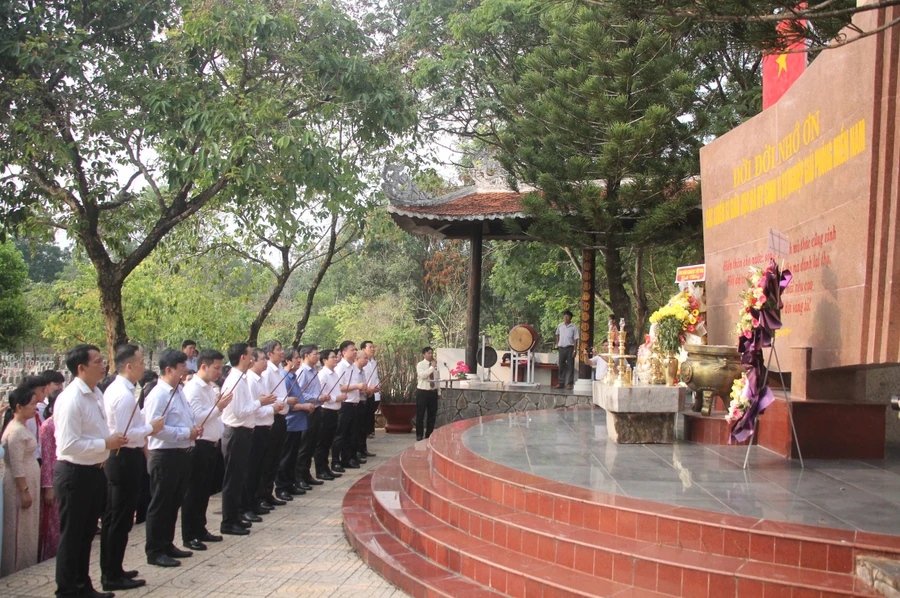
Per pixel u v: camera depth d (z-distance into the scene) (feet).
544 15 46.73
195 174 36.47
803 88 25.79
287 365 32.19
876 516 16.20
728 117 44.98
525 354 53.01
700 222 46.57
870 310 21.39
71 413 17.31
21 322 74.49
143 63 38.86
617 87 43.29
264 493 28.45
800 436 23.16
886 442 27.37
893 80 20.86
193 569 20.57
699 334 30.37
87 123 36.42
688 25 19.66
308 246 56.90
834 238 23.38
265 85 39.58
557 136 45.03
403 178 50.65
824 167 24.14
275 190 38.86
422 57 63.31
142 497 26.58
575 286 77.25
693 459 23.24
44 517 22.08
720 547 15.42
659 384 27.07
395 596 18.30
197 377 23.34
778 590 13.85
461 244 90.63
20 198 38.68
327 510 28.30
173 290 57.00
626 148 41.68
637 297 61.67
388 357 53.26
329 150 38.78
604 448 25.49
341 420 37.32
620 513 16.92
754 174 30.04
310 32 41.45
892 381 27.94
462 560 18.16
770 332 22.35
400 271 96.02
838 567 14.29
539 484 19.53
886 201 21.03
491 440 27.53
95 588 19.17
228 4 38.45
